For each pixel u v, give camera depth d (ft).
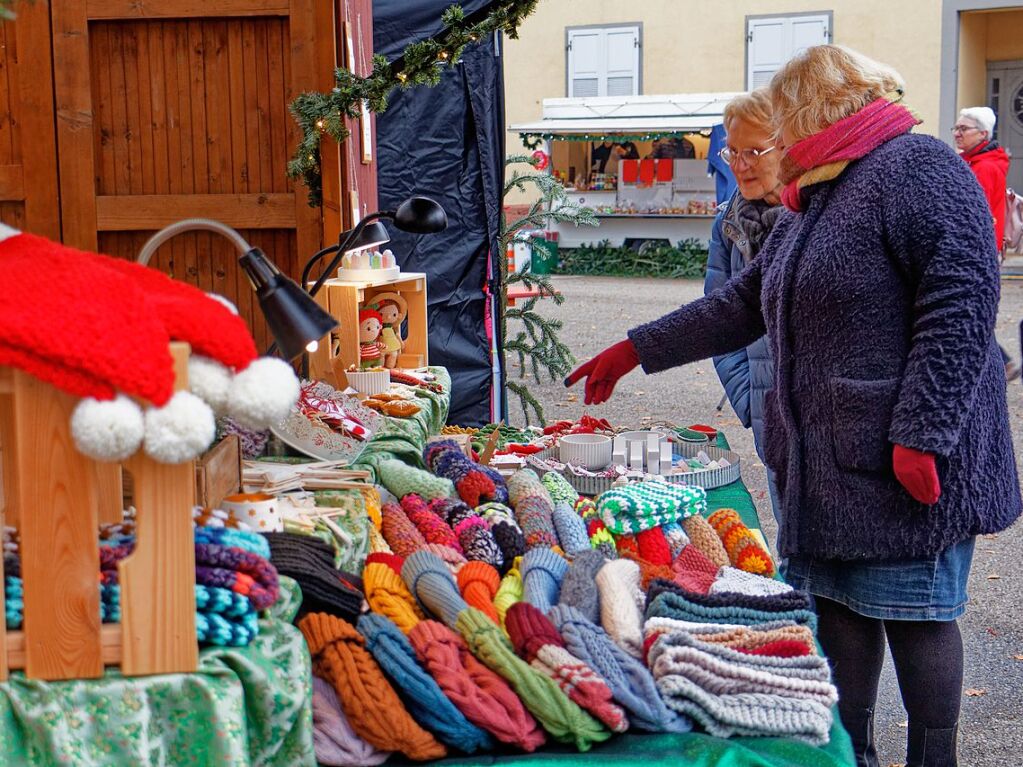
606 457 11.52
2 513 6.06
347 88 11.73
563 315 46.44
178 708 5.36
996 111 66.74
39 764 5.29
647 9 66.49
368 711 5.91
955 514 7.79
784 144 8.23
